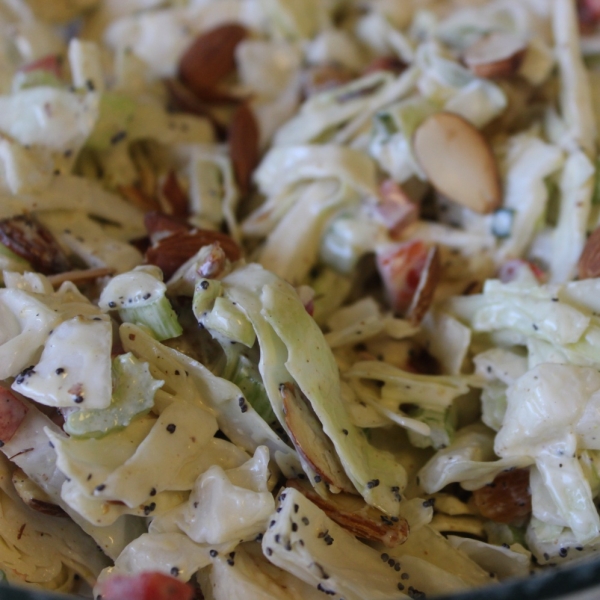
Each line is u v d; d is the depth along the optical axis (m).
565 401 0.24
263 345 0.23
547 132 0.29
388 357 0.27
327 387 0.24
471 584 0.24
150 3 0.35
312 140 0.30
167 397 0.23
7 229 0.26
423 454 0.25
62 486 0.23
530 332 0.25
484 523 0.25
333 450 0.24
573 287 0.25
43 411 0.24
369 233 0.28
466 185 0.28
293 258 0.28
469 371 0.27
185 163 0.31
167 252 0.26
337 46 0.33
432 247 0.27
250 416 0.24
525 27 0.31
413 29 0.34
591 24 0.32
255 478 0.23
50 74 0.29
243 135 0.31
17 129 0.28
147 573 0.22
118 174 0.30
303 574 0.22
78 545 0.24
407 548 0.24
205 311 0.24
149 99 0.31
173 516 0.23
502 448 0.24
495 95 0.29
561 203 0.28
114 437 0.23
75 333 0.23
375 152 0.29
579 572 0.20
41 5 0.34
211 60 0.32
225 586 0.23
